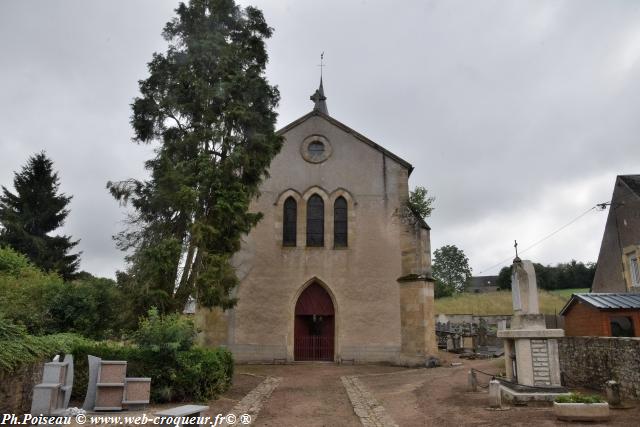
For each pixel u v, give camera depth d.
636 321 15.98
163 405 10.74
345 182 22.62
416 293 20.66
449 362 21.22
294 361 20.81
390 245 21.84
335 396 13.20
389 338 20.80
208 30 16.83
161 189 15.10
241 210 15.53
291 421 10.08
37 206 37.25
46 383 9.09
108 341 13.35
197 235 14.57
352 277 21.50
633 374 10.42
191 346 12.04
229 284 15.23
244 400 12.20
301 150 22.97
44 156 38.62
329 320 21.67
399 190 22.47
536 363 11.55
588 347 12.67
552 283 61.06
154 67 16.67
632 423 8.30
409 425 9.54
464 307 49.28
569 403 8.77
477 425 8.99
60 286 14.95
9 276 16.83
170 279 14.77
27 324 13.12
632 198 21.16
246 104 16.67
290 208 22.47
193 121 16.28
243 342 20.70
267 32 18.16
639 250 20.64
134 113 16.48
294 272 21.53
